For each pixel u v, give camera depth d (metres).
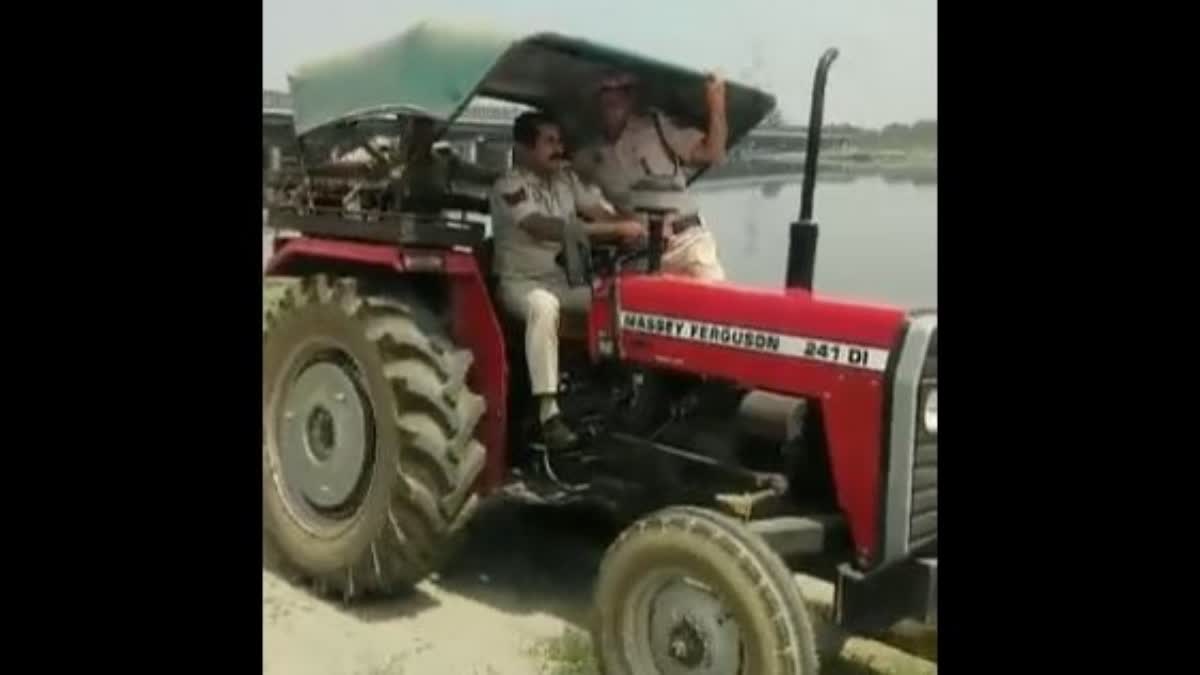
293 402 3.48
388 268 3.44
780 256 2.98
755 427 3.00
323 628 3.07
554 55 3.17
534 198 3.32
